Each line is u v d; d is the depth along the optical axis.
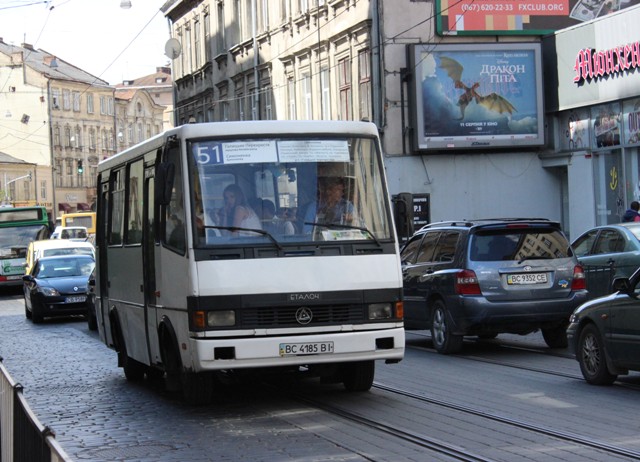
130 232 13.71
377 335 11.26
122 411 12.05
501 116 33.09
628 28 28.53
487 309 15.73
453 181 33.47
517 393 12.02
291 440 9.58
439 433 9.59
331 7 36.94
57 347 21.27
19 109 109.19
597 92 30.31
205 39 54.22
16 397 6.64
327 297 11.15
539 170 33.88
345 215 11.54
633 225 18.56
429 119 32.81
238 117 48.91
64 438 10.34
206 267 10.97
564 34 31.98
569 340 13.01
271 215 11.32
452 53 32.88
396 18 32.97
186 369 11.23
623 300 11.93
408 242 18.67
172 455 9.16
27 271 37.50
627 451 8.45
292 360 10.97
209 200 11.23
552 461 8.18
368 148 11.88
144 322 12.98
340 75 36.66
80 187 112.50
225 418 11.08
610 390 12.10
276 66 43.41
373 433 9.77
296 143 11.63
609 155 30.53
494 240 16.06
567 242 16.23
